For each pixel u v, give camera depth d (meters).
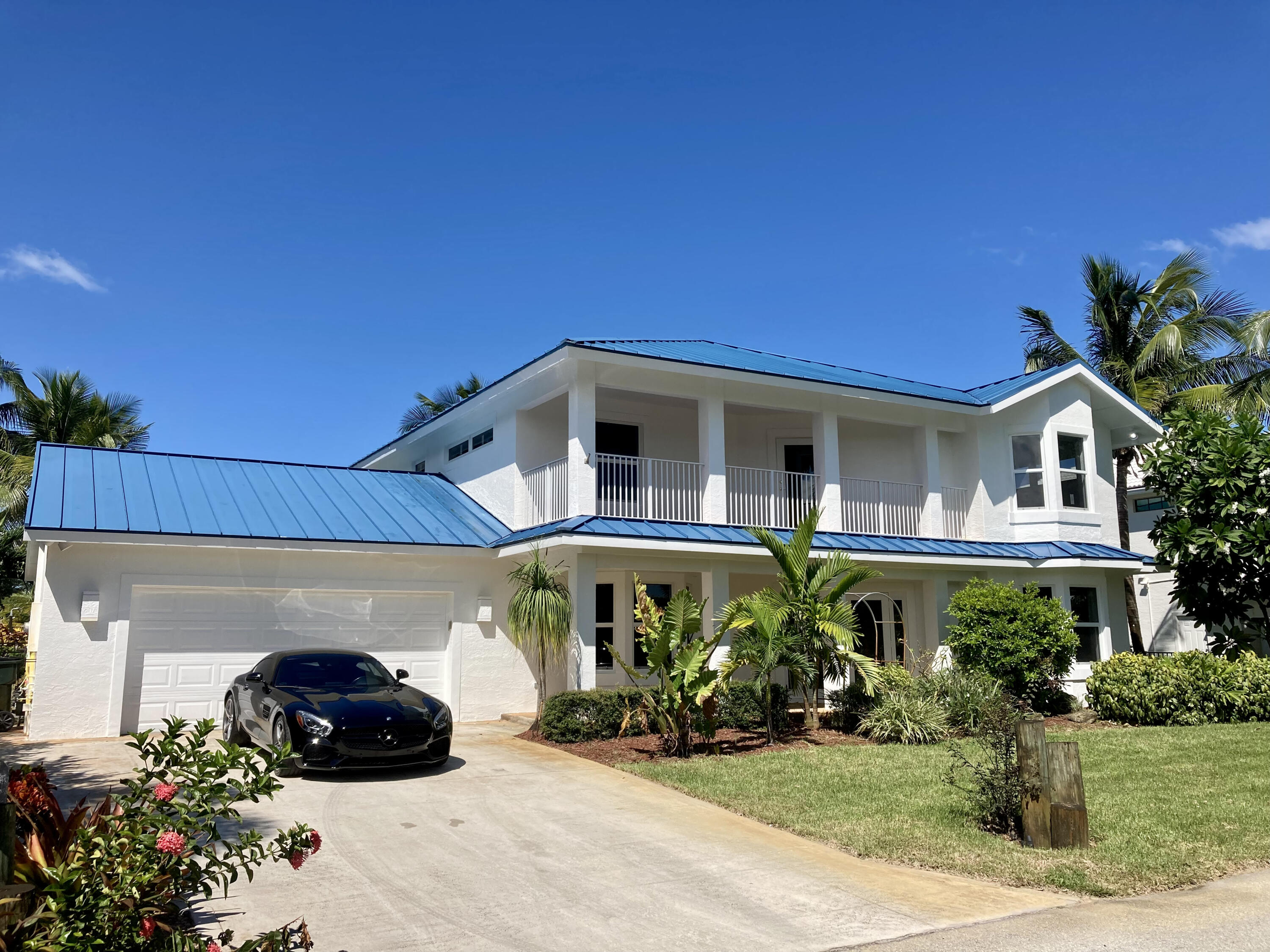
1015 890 6.78
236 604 14.06
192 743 5.06
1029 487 19.30
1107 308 25.94
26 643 21.64
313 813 8.74
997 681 14.80
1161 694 14.59
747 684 14.20
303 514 15.10
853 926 5.98
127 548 13.26
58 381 31.81
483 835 8.09
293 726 10.20
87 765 10.76
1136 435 21.44
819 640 13.44
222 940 4.61
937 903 6.45
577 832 8.26
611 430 18.12
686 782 10.24
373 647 15.02
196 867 4.86
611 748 12.34
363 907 6.24
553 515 15.73
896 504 19.28
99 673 12.88
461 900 6.42
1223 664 14.71
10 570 27.80
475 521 16.92
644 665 17.62
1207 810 8.84
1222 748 11.94
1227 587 15.84
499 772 10.86
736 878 7.02
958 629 15.45
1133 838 7.95
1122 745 12.42
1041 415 19.31
